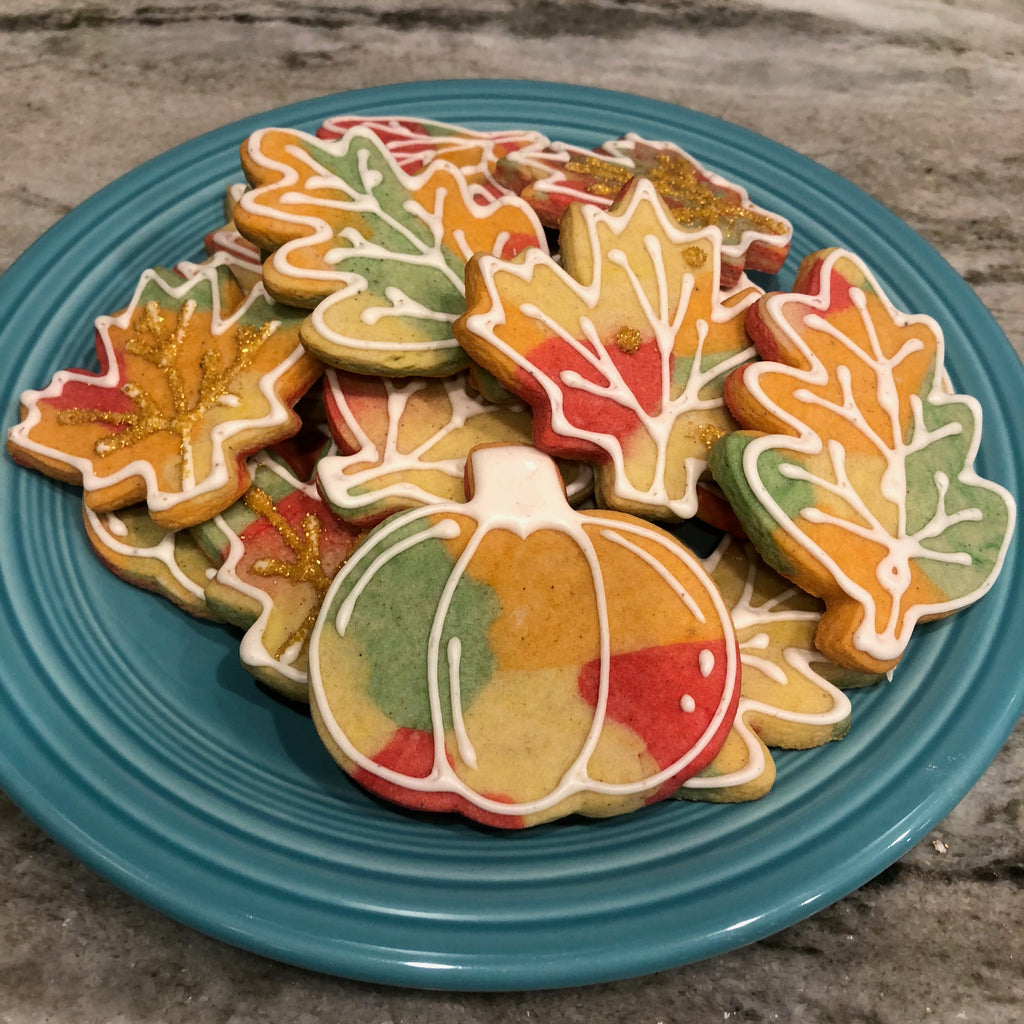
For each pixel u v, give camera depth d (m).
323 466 0.27
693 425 0.27
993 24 0.50
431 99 0.37
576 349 0.27
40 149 0.41
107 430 0.27
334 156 0.29
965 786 0.24
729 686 0.24
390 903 0.22
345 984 0.25
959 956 0.26
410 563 0.25
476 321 0.26
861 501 0.26
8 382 0.29
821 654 0.26
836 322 0.28
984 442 0.30
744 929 0.22
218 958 0.25
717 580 0.27
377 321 0.27
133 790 0.23
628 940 0.22
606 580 0.25
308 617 0.26
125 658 0.26
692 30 0.49
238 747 0.25
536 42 0.47
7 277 0.31
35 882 0.26
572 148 0.35
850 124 0.45
